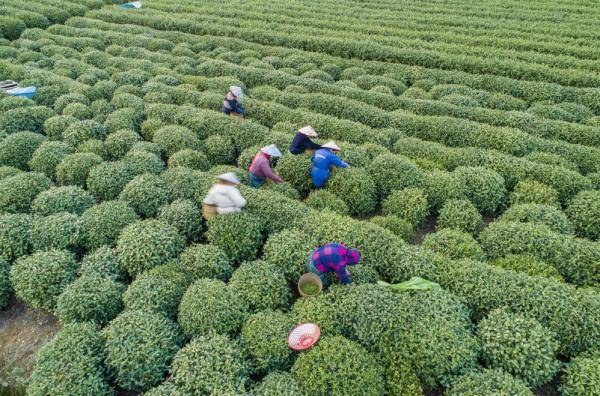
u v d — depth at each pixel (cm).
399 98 2088
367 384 846
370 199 1445
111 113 1944
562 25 3092
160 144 1702
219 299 1014
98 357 930
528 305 994
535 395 920
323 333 970
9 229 1240
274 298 1064
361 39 2906
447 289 1053
